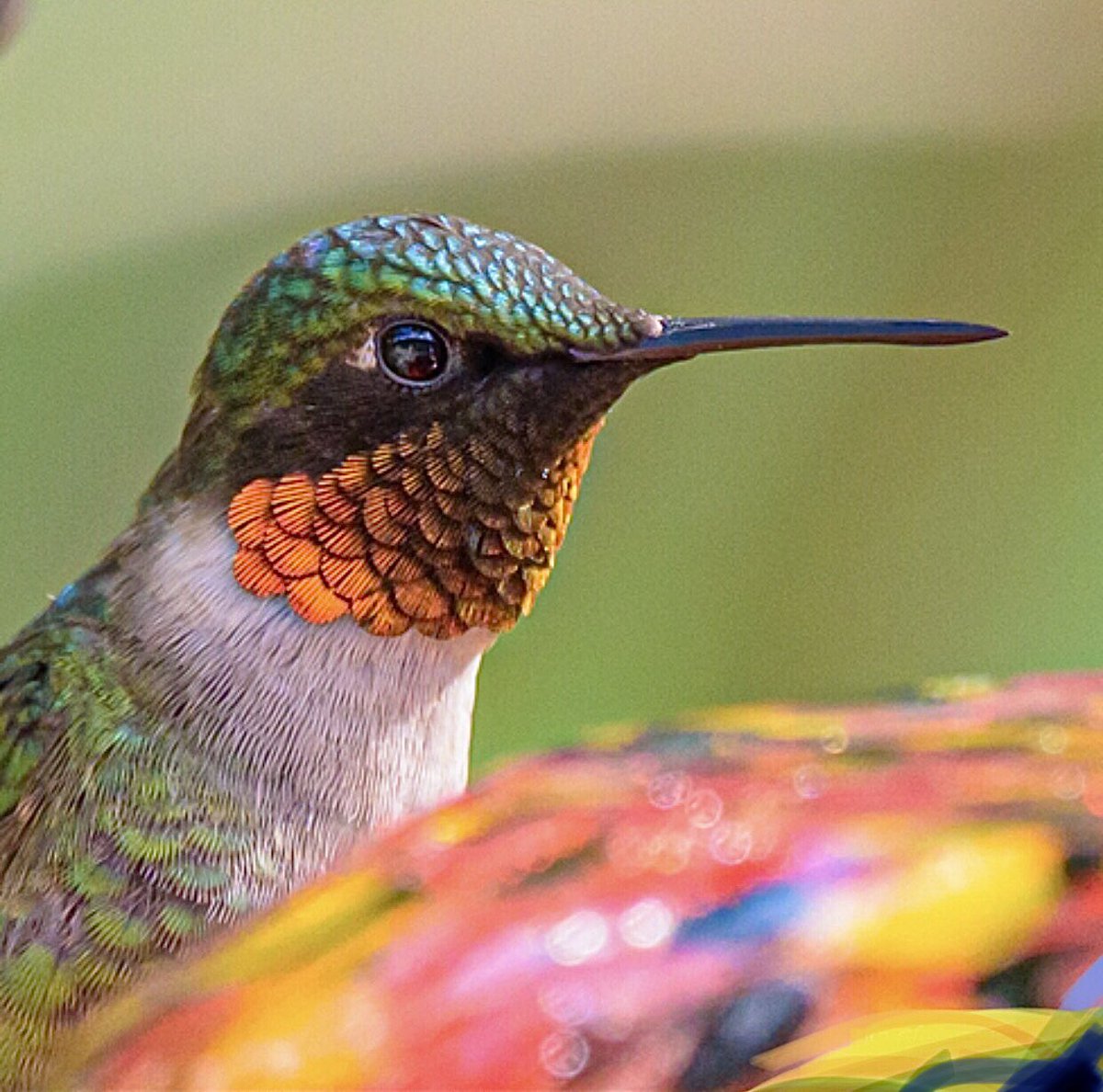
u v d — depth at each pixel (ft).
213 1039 2.16
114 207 3.58
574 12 3.53
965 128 3.59
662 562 3.60
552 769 2.55
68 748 3.23
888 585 3.59
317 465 3.23
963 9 3.54
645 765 2.53
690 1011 2.02
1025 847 2.10
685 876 2.19
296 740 3.23
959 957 2.02
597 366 3.23
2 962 3.22
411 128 3.54
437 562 3.23
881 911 2.07
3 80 3.53
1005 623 3.54
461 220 3.24
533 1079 2.01
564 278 3.23
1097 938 2.00
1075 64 3.55
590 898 2.19
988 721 2.65
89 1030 2.41
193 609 3.23
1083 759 2.43
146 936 3.22
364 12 3.53
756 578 3.60
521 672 3.54
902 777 2.38
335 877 2.43
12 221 3.57
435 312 3.22
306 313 3.23
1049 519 3.56
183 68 3.54
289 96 3.54
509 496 3.23
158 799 3.22
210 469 3.24
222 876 3.22
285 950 2.30
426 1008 2.11
